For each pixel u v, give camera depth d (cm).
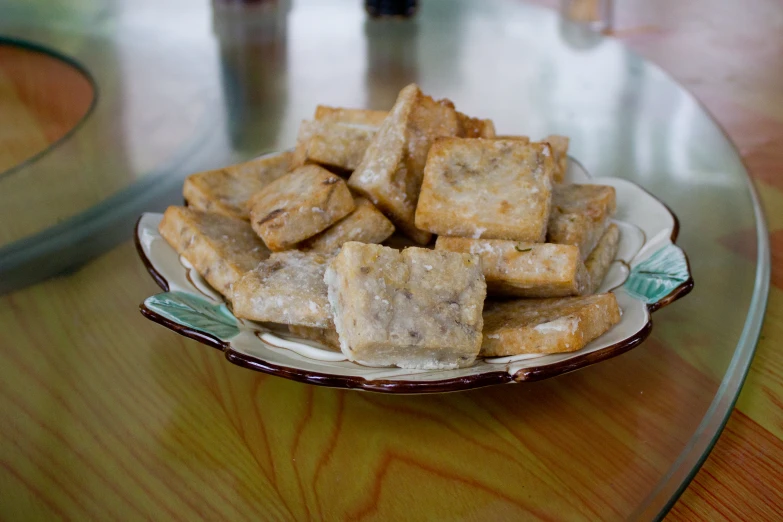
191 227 45
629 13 101
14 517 32
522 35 85
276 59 77
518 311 41
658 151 60
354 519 33
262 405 38
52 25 85
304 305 40
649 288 43
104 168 56
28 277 45
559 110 66
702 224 51
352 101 67
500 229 43
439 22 89
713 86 75
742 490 35
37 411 37
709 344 41
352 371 37
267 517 33
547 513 33
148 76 72
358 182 47
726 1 104
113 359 40
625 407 38
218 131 62
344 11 92
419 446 36
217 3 93
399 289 39
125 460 35
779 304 45
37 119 66
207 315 41
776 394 40
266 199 47
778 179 57
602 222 47
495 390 39
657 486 34
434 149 45
